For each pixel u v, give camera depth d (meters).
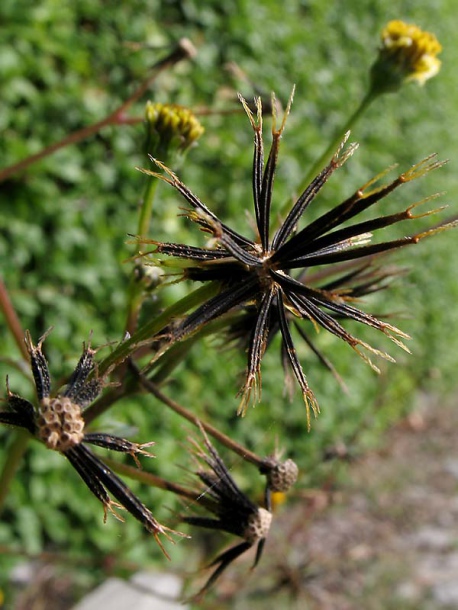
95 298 0.36
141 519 0.10
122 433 0.12
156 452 0.37
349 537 0.45
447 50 0.79
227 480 0.12
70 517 0.36
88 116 0.35
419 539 0.49
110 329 0.36
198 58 0.40
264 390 0.44
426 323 0.73
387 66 0.16
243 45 0.43
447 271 0.76
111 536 0.36
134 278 0.13
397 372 0.63
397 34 0.17
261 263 0.09
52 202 0.34
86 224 0.35
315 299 0.09
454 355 0.83
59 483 0.35
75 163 0.35
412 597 0.41
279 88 0.46
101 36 0.36
